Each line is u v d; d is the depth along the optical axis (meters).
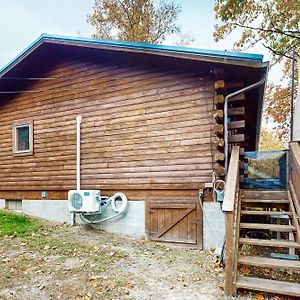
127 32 16.92
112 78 7.20
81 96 7.64
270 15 11.28
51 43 7.34
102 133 7.20
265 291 3.49
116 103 7.09
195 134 6.10
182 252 5.59
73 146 7.65
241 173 5.95
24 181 8.48
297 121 6.93
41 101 8.34
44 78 8.31
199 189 5.97
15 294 3.62
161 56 6.10
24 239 6.02
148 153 6.56
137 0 17.08
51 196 7.94
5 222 7.13
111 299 3.51
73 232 6.72
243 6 10.86
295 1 10.12
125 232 6.68
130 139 6.81
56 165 7.91
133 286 3.88
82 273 4.31
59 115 7.97
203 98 6.09
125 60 7.04
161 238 6.23
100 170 7.14
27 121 8.55
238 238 4.11
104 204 6.96
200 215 5.93
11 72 8.34
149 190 6.50
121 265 4.69
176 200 6.17
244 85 6.22
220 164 5.83
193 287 3.86
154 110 6.58
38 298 3.52
